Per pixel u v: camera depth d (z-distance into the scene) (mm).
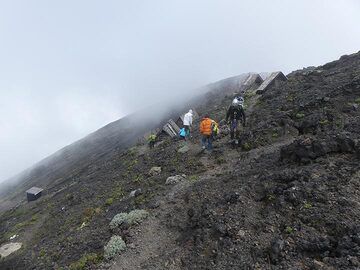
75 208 24125
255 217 11836
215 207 13359
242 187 13773
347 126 15219
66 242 17516
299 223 10680
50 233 21734
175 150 24641
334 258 9109
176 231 13836
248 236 11156
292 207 11469
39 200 40500
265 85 31031
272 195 12422
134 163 27359
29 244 22016
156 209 16109
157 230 14492
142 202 17422
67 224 21078
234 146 20500
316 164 13086
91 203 22906
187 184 17516
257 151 18266
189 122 26484
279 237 10523
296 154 14188
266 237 10820
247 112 25719
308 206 11117
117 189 22500
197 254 11578
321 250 9555
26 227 26359
